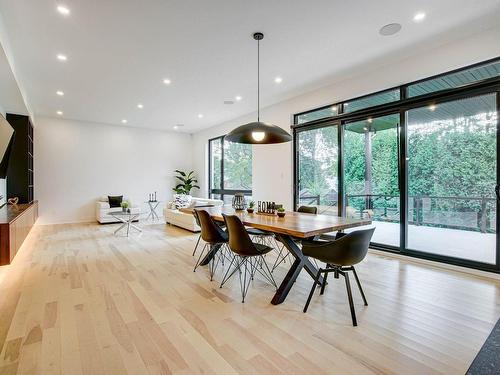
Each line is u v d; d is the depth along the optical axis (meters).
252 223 2.81
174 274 3.41
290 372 1.66
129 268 3.65
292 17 2.87
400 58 3.81
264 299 2.70
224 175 8.32
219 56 3.74
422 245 3.96
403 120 4.00
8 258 3.53
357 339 2.00
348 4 2.66
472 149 3.41
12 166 5.88
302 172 5.59
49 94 5.26
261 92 5.24
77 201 7.62
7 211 4.52
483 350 0.91
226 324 2.22
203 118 7.41
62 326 2.18
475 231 3.44
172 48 3.51
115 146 8.21
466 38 3.26
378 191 4.41
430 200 3.84
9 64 3.30
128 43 3.37
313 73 4.34
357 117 4.55
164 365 1.72
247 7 2.70
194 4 2.64
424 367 1.70
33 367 1.70
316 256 2.46
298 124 5.48
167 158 9.17
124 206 6.32
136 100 5.71
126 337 2.03
